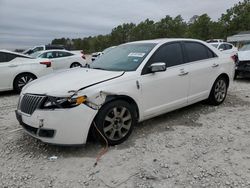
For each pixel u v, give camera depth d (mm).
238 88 8578
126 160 3732
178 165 3574
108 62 5059
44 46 22047
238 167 3482
